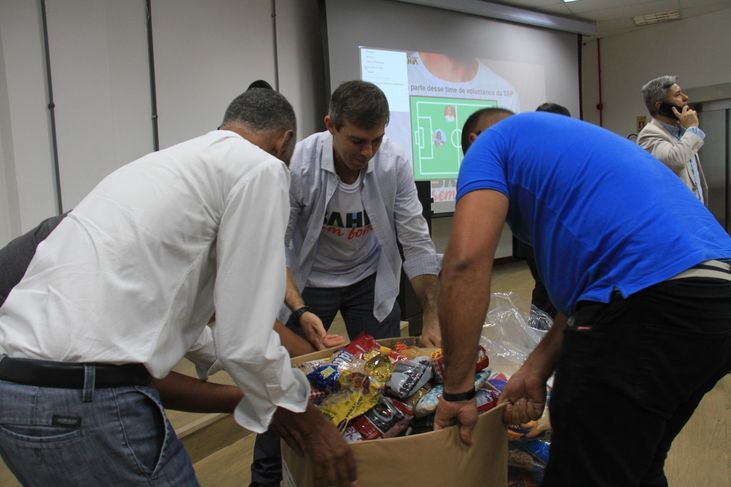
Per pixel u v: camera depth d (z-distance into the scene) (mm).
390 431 984
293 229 1722
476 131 1296
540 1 5551
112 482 826
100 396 797
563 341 906
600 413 844
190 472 917
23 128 2875
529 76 5820
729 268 847
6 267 1138
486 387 1095
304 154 1623
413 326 3258
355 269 1815
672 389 827
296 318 1553
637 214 852
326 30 4180
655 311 809
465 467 904
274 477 1503
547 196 922
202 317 958
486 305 884
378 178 1653
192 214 867
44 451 796
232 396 1034
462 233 894
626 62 7172
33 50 2889
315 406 959
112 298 810
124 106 3270
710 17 6410
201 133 3666
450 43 5086
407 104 4773
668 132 2982
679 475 1873
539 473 1153
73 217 895
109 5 3172
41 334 801
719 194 6688
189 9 3559
